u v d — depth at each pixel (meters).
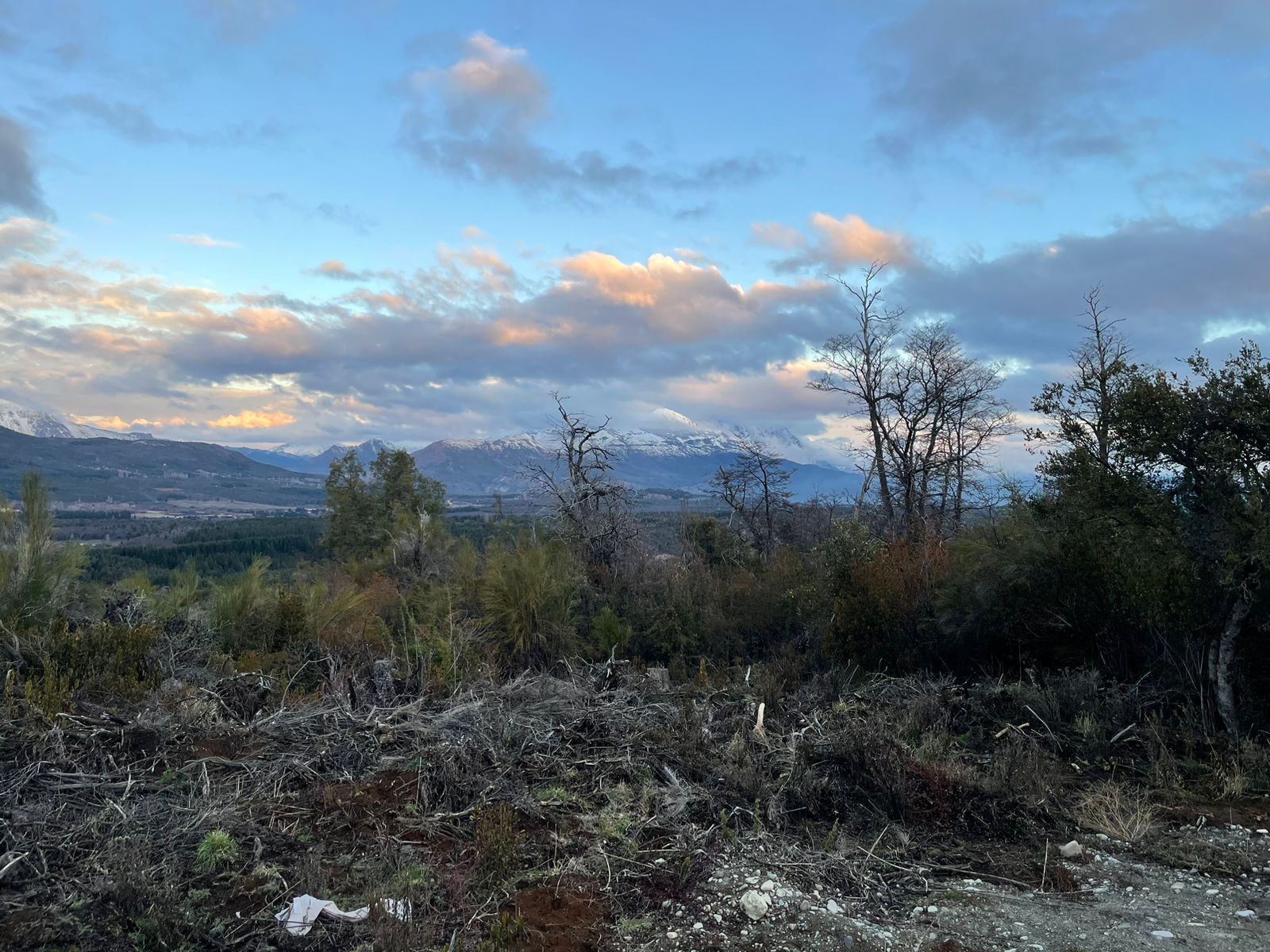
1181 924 4.36
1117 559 8.68
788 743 6.95
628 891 4.53
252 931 3.87
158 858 4.43
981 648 11.01
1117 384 8.82
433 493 29.95
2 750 5.40
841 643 12.06
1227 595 7.62
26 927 3.67
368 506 29.05
